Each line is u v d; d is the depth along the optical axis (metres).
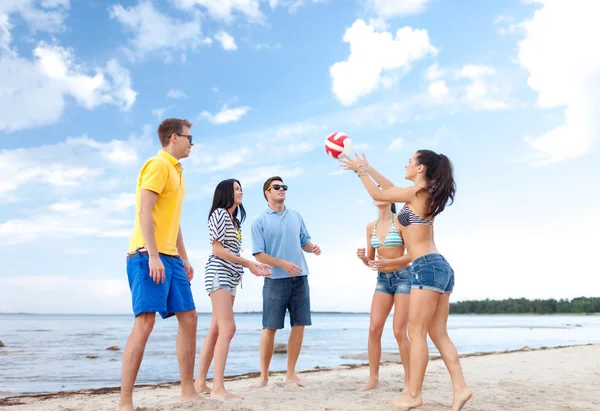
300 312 5.58
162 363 12.70
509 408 4.25
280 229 5.61
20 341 23.78
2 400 5.14
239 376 7.58
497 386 5.52
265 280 5.62
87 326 58.31
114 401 4.65
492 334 29.28
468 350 16.03
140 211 3.69
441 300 4.06
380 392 4.96
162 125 4.09
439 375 6.41
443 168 4.00
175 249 4.02
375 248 5.30
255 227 5.59
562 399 4.73
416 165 4.07
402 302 4.98
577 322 64.75
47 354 15.63
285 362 12.36
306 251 5.98
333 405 4.21
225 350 4.54
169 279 3.89
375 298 5.18
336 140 4.63
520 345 18.59
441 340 4.05
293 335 5.62
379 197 4.27
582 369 7.22
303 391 5.00
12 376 10.00
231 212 4.96
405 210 4.12
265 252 5.57
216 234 4.70
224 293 4.69
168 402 4.38
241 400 4.29
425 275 3.95
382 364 8.98
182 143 4.08
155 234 3.84
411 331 4.08
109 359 13.88
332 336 29.73
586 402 4.58
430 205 3.95
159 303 3.68
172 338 25.92
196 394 4.16
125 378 3.64
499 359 8.78
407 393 4.16
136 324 3.69
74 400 4.91
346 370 7.63
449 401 4.52
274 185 5.66
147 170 3.80
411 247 4.07
